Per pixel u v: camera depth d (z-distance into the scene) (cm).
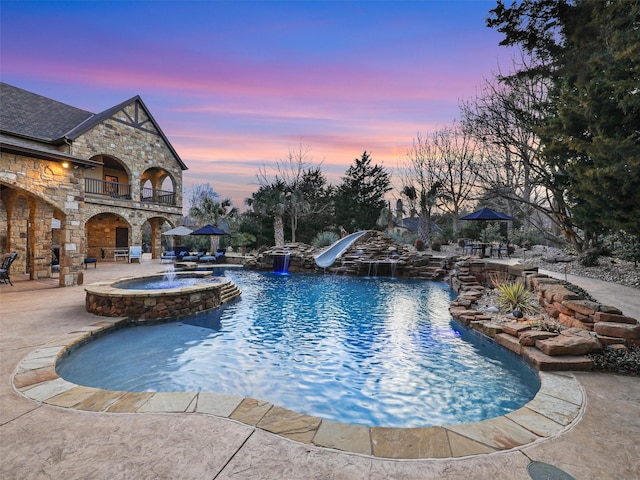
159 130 2745
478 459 280
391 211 4306
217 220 3519
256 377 563
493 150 2308
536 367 511
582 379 458
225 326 877
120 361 617
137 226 2552
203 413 352
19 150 1073
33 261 1423
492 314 842
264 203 3578
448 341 754
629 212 747
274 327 870
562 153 959
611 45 641
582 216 1091
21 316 812
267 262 2297
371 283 1697
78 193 1285
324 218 4216
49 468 261
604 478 255
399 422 427
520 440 310
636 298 772
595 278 1096
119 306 832
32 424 328
